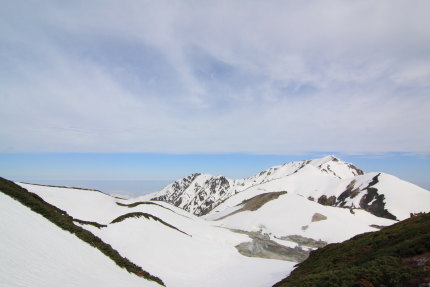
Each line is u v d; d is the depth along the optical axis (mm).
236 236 80062
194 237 65250
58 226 29188
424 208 196500
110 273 25469
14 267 15383
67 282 17562
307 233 103500
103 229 44312
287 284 23312
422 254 19516
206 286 39406
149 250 44875
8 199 26078
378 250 24859
